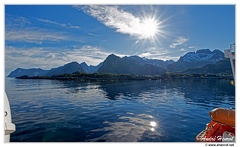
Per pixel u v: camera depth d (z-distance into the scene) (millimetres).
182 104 15461
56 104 15469
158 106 14648
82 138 7668
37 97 18969
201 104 15414
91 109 13562
